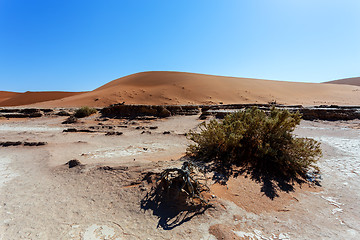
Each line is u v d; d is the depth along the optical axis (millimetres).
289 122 6258
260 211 3770
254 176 5262
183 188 3984
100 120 22125
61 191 4613
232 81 67875
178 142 10609
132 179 4863
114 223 3389
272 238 3041
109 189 4539
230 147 6547
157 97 50500
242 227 3283
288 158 5617
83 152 8688
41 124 19344
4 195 4480
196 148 6941
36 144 9766
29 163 6984
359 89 66562
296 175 5496
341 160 7012
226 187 4574
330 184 5102
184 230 3178
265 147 5883
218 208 3734
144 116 23812
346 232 3238
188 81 64625
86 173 5477
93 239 2984
